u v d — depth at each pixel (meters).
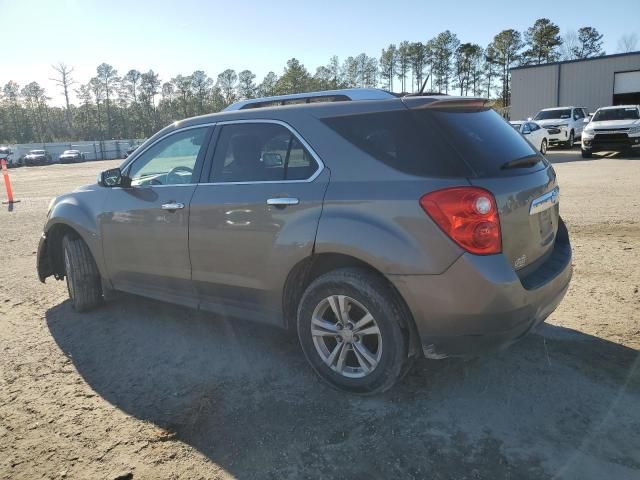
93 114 117.50
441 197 2.81
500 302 2.80
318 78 99.44
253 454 2.78
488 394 3.24
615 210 8.78
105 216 4.55
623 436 2.78
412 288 2.89
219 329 4.53
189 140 4.10
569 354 3.69
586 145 19.28
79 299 4.98
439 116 3.06
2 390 3.58
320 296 3.28
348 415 3.10
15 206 13.82
